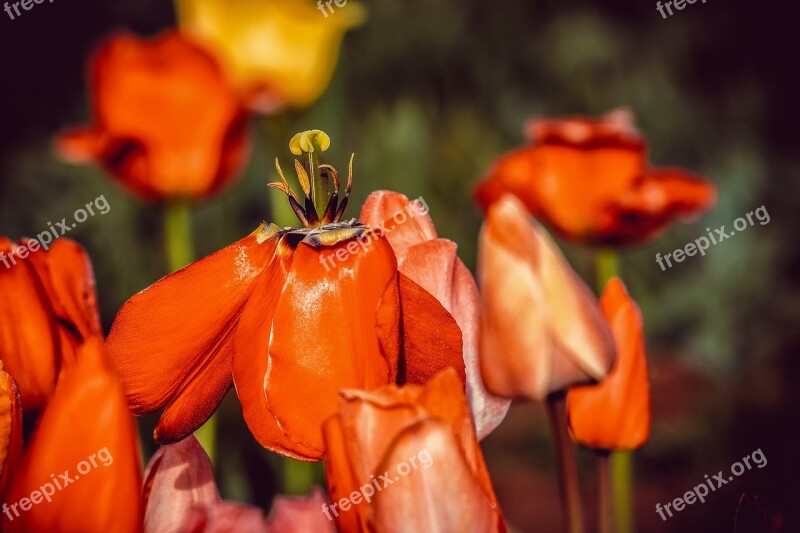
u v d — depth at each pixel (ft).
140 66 3.44
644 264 9.11
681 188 3.61
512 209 1.72
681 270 9.14
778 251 9.38
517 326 1.71
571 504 1.90
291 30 4.01
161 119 3.50
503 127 10.94
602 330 1.74
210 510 1.44
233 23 4.02
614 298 1.94
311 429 1.70
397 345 1.68
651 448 7.07
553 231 3.76
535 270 1.71
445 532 1.52
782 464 4.16
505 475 6.97
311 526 1.44
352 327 1.70
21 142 10.41
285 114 4.11
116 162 3.60
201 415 1.72
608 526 2.01
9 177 9.00
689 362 8.39
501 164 3.76
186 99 3.50
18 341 1.65
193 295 1.68
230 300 1.70
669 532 6.25
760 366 8.21
